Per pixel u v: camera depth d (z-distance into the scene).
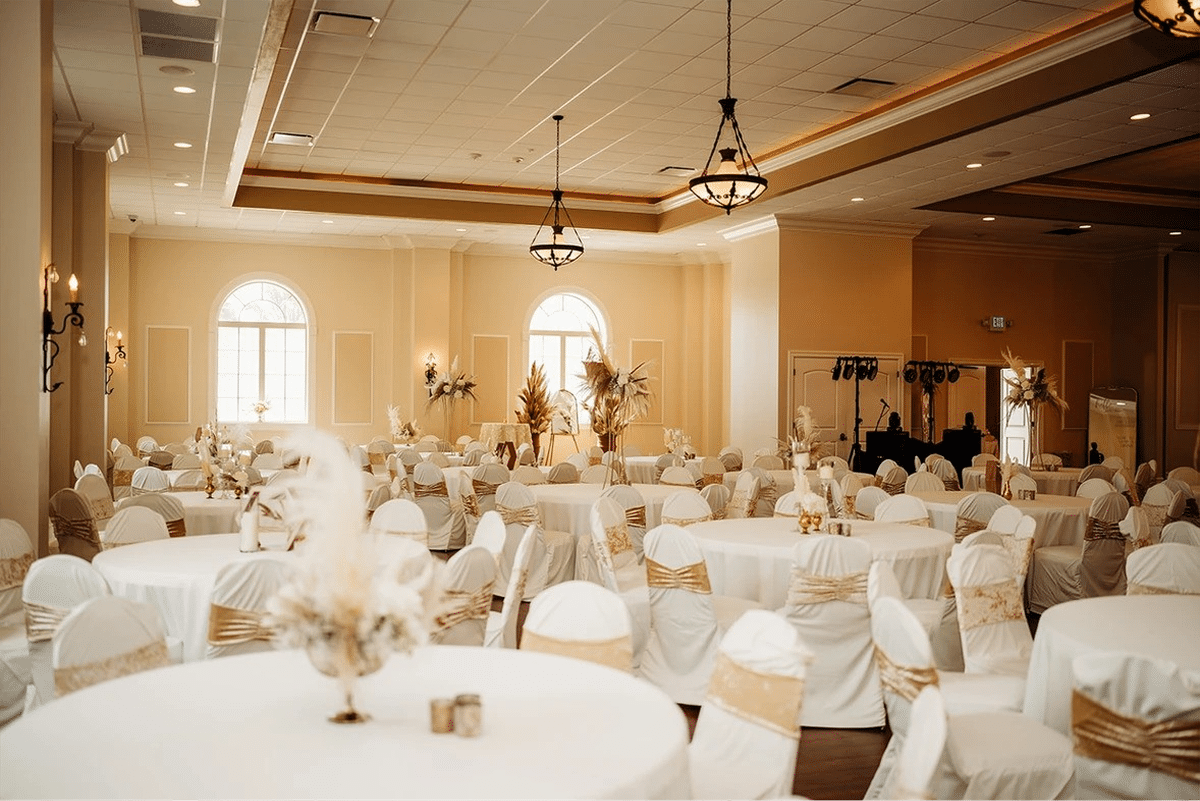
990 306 16.55
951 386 16.27
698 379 18.67
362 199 14.34
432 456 12.76
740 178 7.90
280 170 13.60
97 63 7.72
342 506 2.29
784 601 5.67
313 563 2.32
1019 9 7.59
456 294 17.52
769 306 14.20
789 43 8.30
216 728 2.39
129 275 16.20
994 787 3.11
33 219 5.87
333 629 2.28
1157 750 2.75
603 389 9.02
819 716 5.11
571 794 2.03
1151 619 3.81
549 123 10.89
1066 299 17.03
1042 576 7.73
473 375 17.73
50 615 3.77
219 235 16.62
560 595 3.42
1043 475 12.09
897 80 9.32
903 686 3.34
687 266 18.59
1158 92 8.20
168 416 16.55
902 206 13.10
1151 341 16.58
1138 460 16.64
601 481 10.17
